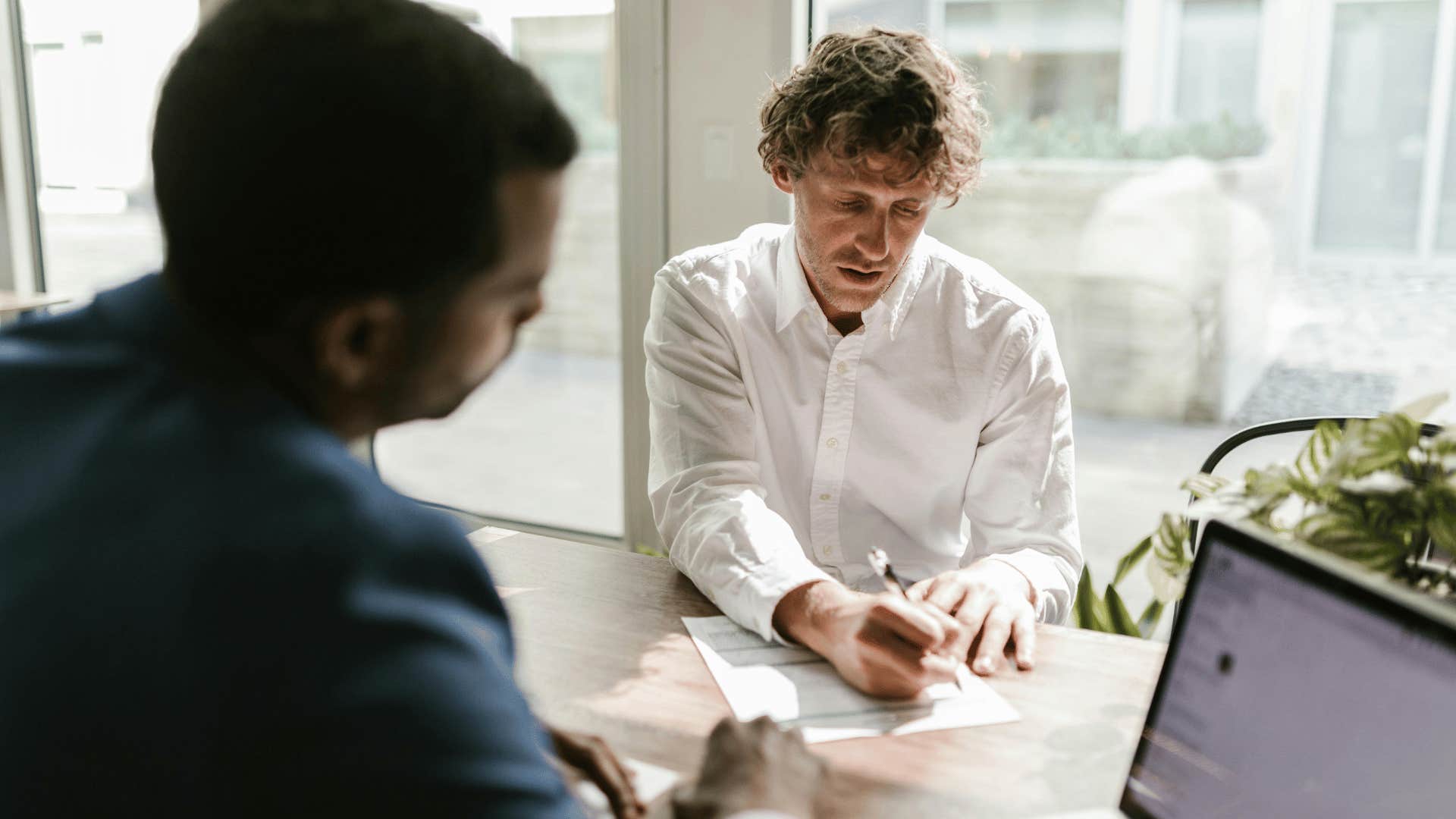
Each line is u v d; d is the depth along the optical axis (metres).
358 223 0.48
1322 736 0.61
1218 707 0.69
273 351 0.52
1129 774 0.76
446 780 0.47
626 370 2.65
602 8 2.52
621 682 0.99
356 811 0.46
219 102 0.48
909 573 1.53
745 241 1.55
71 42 3.09
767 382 1.49
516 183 0.52
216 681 0.45
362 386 0.55
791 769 0.76
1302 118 2.69
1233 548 0.70
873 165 1.22
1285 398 2.92
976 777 0.85
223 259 0.49
